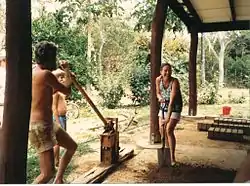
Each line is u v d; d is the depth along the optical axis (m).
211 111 10.16
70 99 8.93
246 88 14.45
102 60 10.90
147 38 11.71
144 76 10.60
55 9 10.42
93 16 10.99
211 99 12.12
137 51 11.17
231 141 5.83
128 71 10.69
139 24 11.91
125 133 6.59
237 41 15.56
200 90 12.31
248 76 14.55
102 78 10.47
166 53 13.07
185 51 13.09
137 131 6.86
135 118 8.52
